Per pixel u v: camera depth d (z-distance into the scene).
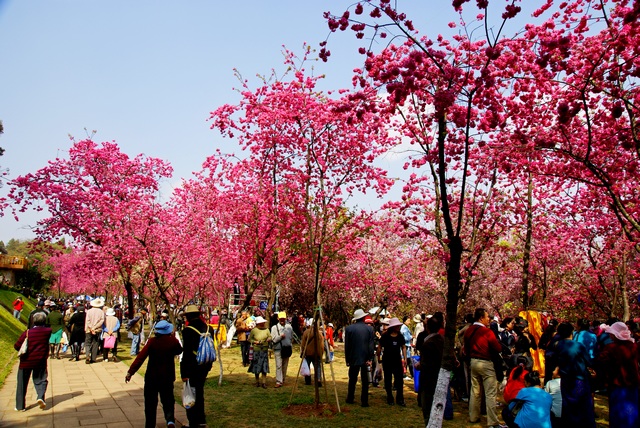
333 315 32.44
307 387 11.34
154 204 20.72
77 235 22.44
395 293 26.17
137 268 23.36
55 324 17.00
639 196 11.17
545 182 12.58
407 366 12.80
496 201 14.66
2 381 11.31
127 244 19.50
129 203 19.84
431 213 14.17
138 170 23.97
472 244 13.67
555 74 8.45
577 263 20.56
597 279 18.94
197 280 21.66
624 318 16.52
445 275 18.22
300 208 14.10
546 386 6.81
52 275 69.69
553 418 6.54
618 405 6.32
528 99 9.64
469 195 14.86
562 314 24.06
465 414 8.68
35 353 8.76
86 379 12.40
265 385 11.19
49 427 7.50
